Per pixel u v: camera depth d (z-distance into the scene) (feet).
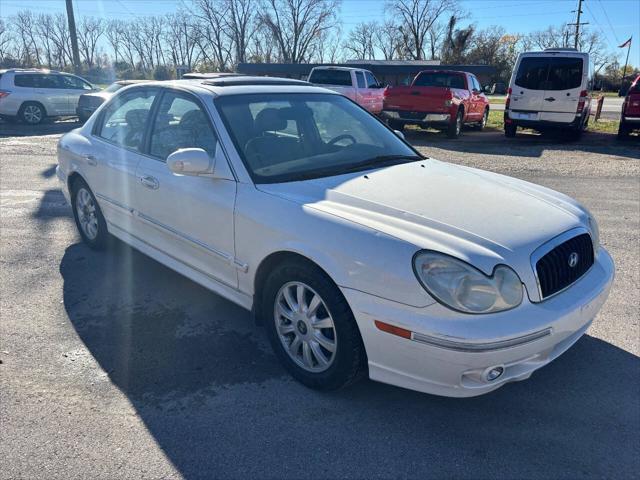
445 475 8.11
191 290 14.38
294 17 219.00
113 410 9.51
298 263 9.68
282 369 10.83
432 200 10.03
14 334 11.98
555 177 30.09
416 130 57.77
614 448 8.64
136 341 11.82
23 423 9.12
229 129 11.39
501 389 10.19
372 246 8.69
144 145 13.66
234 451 8.56
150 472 8.12
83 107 54.90
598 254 10.94
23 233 18.71
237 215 10.64
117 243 17.11
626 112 45.55
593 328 12.40
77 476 8.02
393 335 8.49
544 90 46.19
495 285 8.17
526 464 8.32
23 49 251.39
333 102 13.99
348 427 9.14
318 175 11.18
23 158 34.32
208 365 10.95
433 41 240.73
